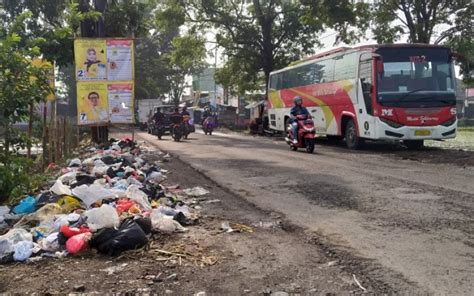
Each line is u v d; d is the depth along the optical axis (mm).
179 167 12953
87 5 18047
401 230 6125
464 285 4297
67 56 16625
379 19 29891
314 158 14773
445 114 16328
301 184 9812
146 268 4848
